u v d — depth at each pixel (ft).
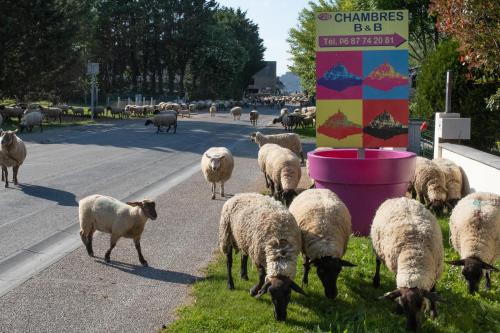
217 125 136.56
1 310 21.33
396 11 34.17
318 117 35.50
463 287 24.18
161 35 276.82
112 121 142.31
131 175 53.93
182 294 23.22
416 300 18.66
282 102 297.74
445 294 23.35
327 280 21.83
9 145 46.16
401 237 21.31
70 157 67.15
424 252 20.59
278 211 22.93
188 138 96.07
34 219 35.78
